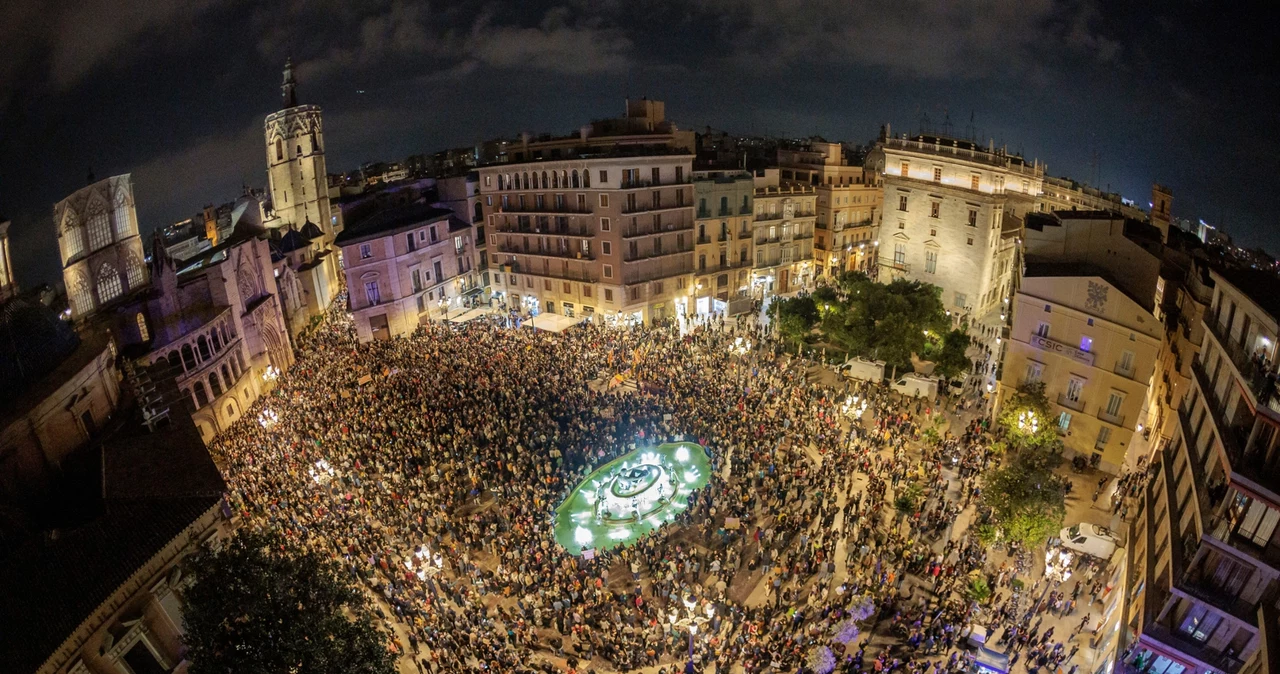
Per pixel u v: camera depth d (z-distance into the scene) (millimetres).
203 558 20844
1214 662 25344
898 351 54938
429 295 81062
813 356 63500
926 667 28078
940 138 74000
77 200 55188
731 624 32219
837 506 39719
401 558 36750
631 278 73188
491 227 84250
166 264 50812
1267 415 22891
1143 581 28922
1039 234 46594
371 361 63188
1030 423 42250
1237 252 49438
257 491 41656
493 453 45781
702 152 97750
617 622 32344
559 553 36812
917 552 35406
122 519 25969
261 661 19125
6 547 23953
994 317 72062
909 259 76312
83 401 33062
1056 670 29281
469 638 31484
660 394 53719
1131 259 43094
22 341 31562
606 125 86312
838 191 88250
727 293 81625
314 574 21500
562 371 58125
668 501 41938
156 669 25516
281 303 77125
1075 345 44125
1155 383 45938
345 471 43594
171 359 50781
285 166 100875
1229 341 27953
